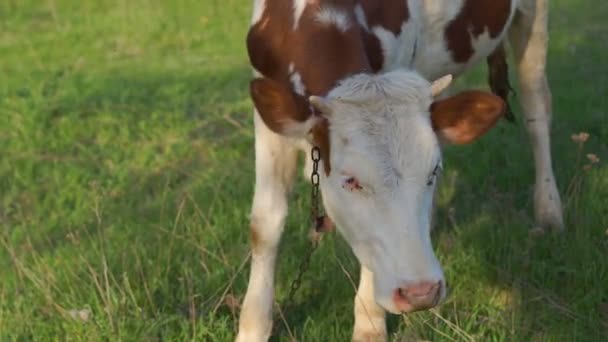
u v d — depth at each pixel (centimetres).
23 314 340
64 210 434
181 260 370
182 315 333
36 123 533
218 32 756
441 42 356
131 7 831
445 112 269
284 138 306
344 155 267
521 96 414
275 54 305
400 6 326
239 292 349
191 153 491
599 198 398
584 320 330
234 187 438
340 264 339
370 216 266
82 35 762
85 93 586
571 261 358
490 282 354
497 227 383
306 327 329
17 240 405
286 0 306
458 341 313
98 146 509
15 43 746
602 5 778
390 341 331
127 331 324
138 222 412
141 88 602
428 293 260
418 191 264
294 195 419
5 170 479
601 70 601
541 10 407
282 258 367
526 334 324
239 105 556
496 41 384
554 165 438
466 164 445
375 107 266
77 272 361
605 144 464
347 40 293
